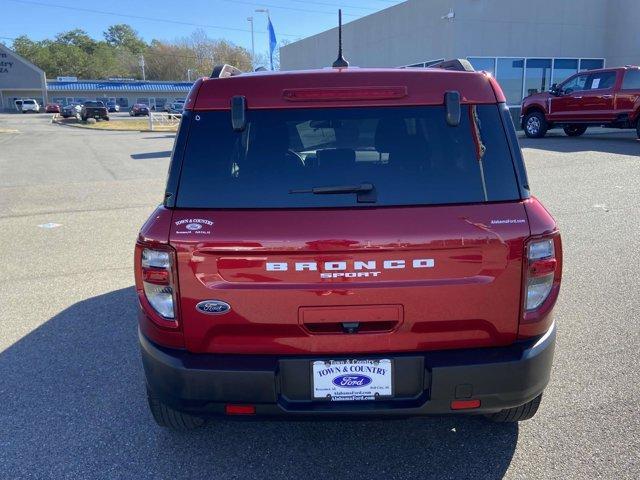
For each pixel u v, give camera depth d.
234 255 2.37
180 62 104.50
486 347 2.51
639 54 21.83
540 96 17.53
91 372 3.94
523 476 2.74
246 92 2.54
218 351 2.48
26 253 7.10
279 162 2.50
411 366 2.46
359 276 2.37
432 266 2.38
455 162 2.51
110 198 10.93
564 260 6.13
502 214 2.42
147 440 3.13
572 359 3.91
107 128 40.00
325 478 2.79
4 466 2.90
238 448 3.04
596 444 2.97
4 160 18.20
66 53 110.94
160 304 2.46
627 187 9.81
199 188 2.47
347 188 2.44
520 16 21.53
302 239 2.34
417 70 2.61
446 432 3.14
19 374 3.91
